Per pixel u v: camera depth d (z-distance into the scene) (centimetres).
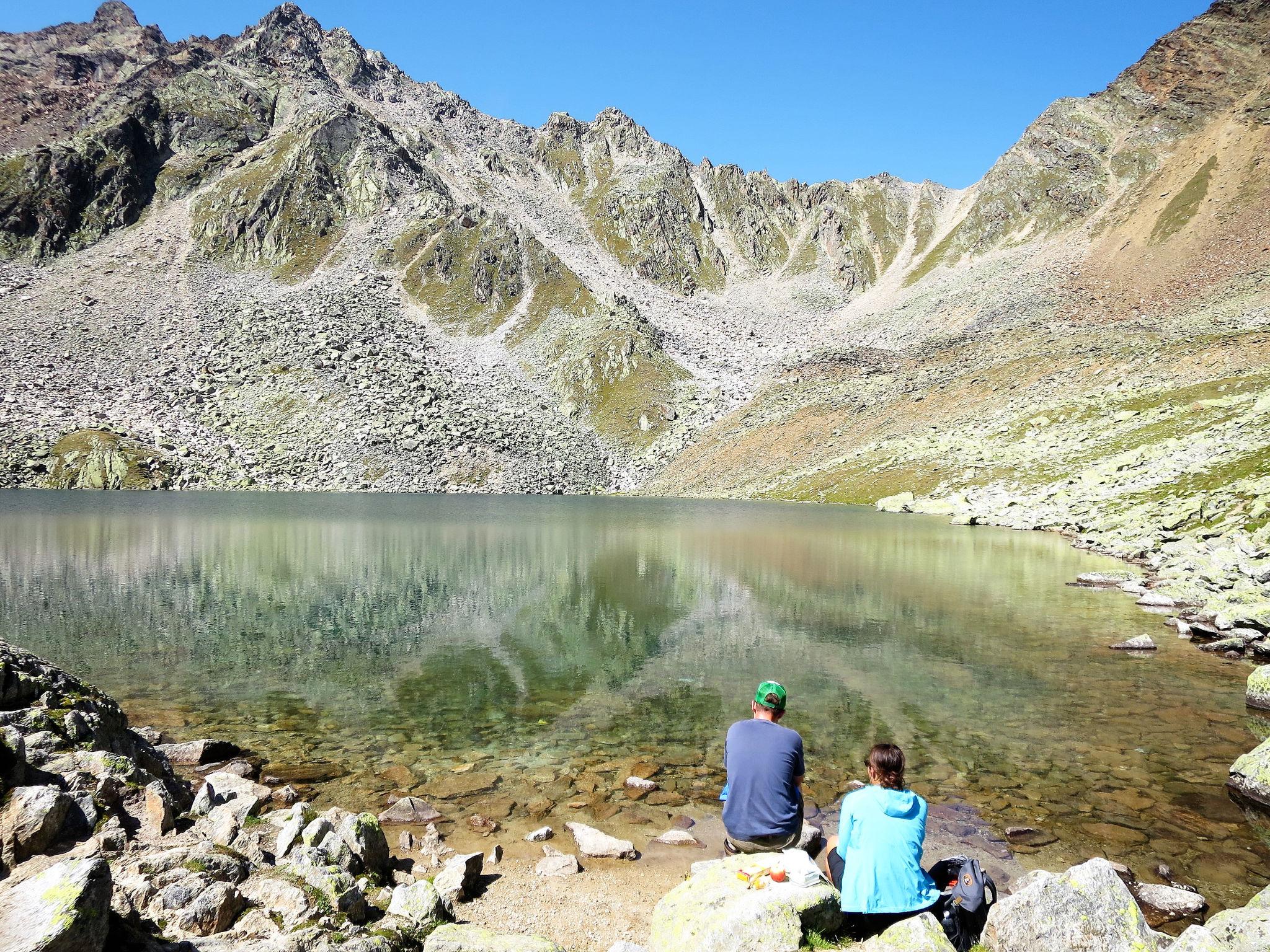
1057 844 1024
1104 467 6500
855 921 742
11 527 5853
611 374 17138
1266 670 1694
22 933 515
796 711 1625
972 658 2100
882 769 773
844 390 13875
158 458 12019
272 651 2184
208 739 1457
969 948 723
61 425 12325
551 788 1253
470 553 4628
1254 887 912
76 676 1914
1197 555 3466
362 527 6259
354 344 16550
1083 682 1855
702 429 14938
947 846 1015
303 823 949
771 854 829
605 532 6047
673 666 2033
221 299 18425
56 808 770
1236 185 19738
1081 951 686
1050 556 4509
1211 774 1273
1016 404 10125
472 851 1038
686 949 706
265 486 12238
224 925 706
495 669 2006
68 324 16325
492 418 14962
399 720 1589
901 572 3872
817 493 10131
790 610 2836
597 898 925
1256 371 8050
